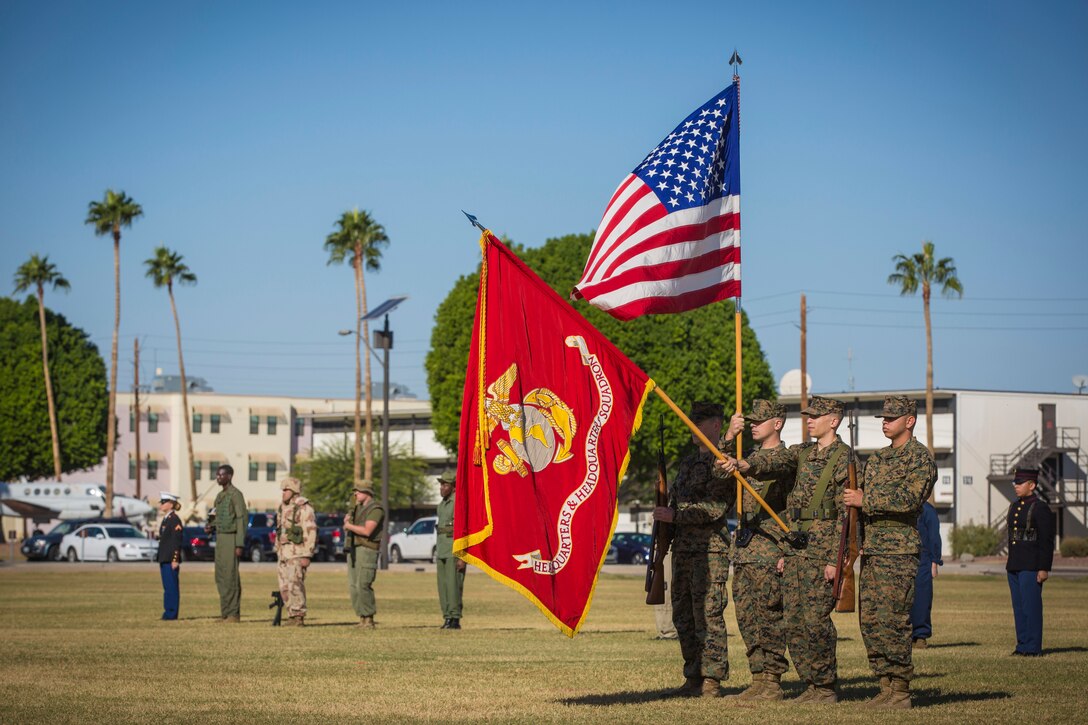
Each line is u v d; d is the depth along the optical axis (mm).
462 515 11008
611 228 13047
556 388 11273
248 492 126625
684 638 11750
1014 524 15984
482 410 11094
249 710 10695
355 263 85312
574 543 11070
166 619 22484
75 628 20359
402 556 61312
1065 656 15664
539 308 11367
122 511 86875
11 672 13578
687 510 11594
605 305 12867
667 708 10695
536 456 11141
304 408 131000
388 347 55062
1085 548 70750
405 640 18172
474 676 13258
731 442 11766
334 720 10094
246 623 21891
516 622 23188
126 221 89250
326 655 15578
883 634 10797
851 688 12227
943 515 83250
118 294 88688
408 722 9969
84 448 93750
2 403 91125
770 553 11438
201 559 62562
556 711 10547
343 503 97812
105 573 46250
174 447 123562
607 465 11266
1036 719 9891
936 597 31922
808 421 11438
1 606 26453
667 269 12938
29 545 62656
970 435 83125
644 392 11484
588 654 15867
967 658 15297
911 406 10922
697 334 68250
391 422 109188
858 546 11008
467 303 72312
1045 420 83562
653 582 11820
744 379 70125
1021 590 15898
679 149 13133
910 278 75625
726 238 13109
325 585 38094
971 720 9812
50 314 94875
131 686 12375
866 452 83312
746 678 13359
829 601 11156
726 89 13312
